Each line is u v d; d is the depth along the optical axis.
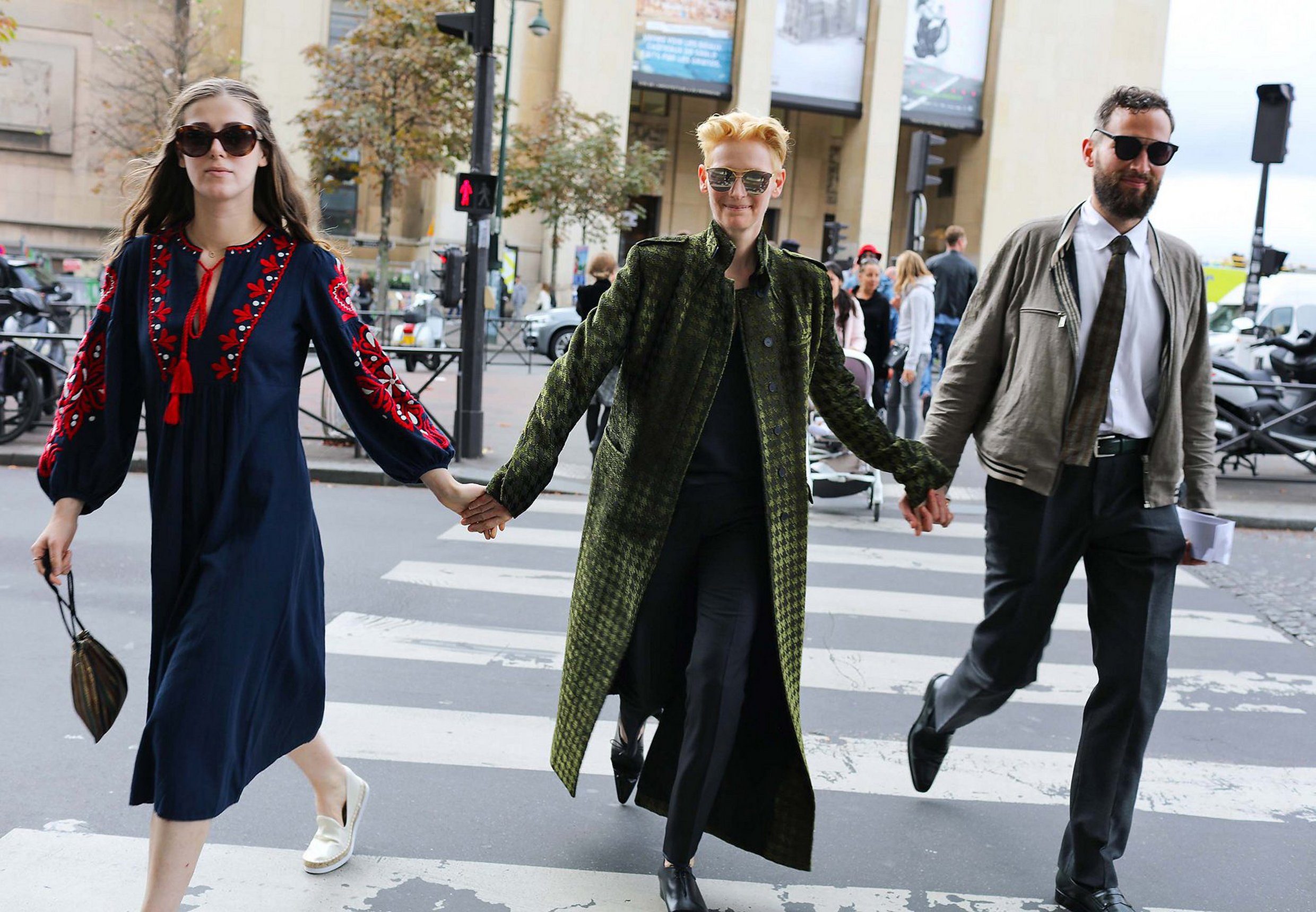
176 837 2.40
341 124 26.81
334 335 2.69
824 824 3.78
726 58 40.81
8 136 38.81
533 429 2.96
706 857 3.47
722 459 2.95
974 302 3.44
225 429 2.56
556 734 3.20
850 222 43.25
